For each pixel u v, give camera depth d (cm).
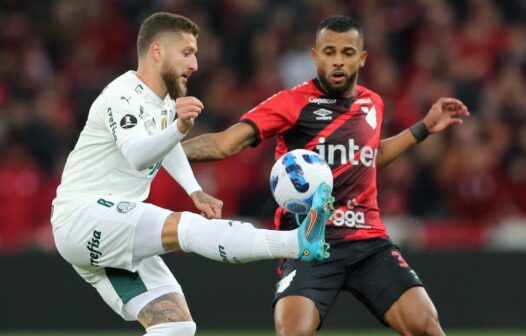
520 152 4953
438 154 4800
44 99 5297
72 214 2228
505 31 5641
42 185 4812
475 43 5569
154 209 2217
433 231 4622
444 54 5503
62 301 4256
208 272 4244
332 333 4169
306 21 5644
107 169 2252
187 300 4234
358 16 5684
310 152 2239
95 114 2253
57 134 5116
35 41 5719
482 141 4950
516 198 4838
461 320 4266
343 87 2416
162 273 2352
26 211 4744
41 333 4228
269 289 4244
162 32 2256
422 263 4278
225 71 5431
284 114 2412
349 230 2384
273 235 2117
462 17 5712
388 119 5084
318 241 2083
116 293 2300
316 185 2180
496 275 4272
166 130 2088
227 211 4647
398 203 4616
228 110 5156
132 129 2166
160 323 2267
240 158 4688
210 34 5575
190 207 4491
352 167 2406
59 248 2272
